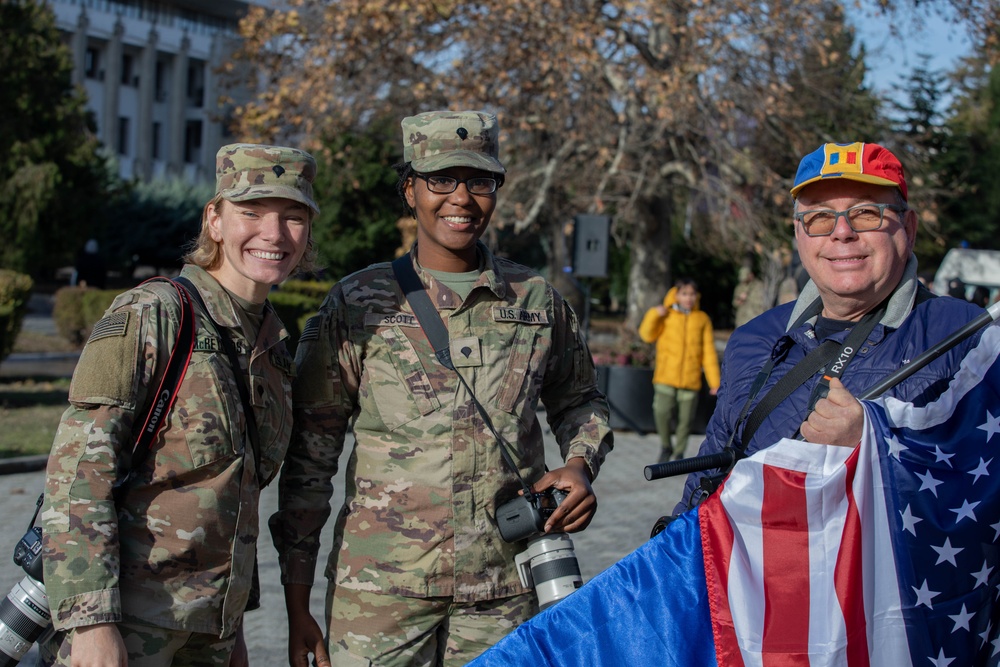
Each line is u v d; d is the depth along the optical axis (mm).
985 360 2324
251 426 2523
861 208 2379
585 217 12547
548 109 15680
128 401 2352
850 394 2293
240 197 2506
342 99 15570
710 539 2385
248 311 2621
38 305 32125
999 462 2305
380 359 2736
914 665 2250
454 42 15391
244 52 16406
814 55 16016
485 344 2768
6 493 7770
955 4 15016
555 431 3090
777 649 2281
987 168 30344
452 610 2691
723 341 31047
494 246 16125
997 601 2311
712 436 2773
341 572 2725
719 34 14539
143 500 2385
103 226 34156
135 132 59938
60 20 54625
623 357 12367
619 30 15391
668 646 2369
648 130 16281
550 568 2658
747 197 16703
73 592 2221
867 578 2262
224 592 2449
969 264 23062
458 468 2666
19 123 29844
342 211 29172
